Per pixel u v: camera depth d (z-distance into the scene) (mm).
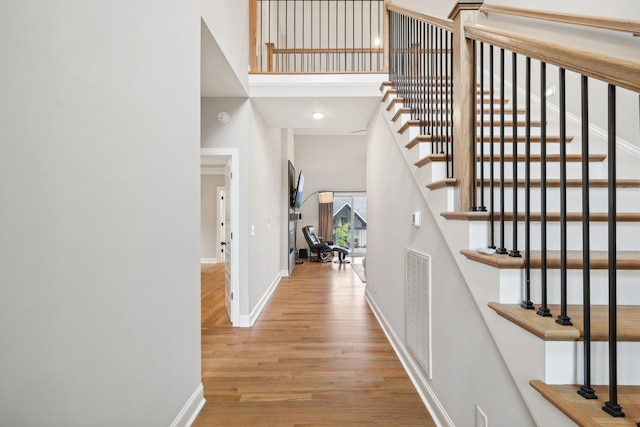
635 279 1265
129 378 1324
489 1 3441
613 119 855
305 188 9883
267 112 4199
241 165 3656
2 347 800
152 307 1512
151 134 1502
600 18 1785
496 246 1535
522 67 3045
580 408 896
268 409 2104
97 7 1132
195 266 2039
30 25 872
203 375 2537
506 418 1271
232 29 2949
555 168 2029
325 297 5012
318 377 2512
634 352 1036
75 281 1029
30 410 871
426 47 2523
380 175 3814
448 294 1832
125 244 1296
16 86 833
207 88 3387
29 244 868
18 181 838
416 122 2436
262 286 4512
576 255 1371
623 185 1733
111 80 1206
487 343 1419
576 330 999
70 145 1009
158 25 1572
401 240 2852
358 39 7777
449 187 1745
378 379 2484
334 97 3629
